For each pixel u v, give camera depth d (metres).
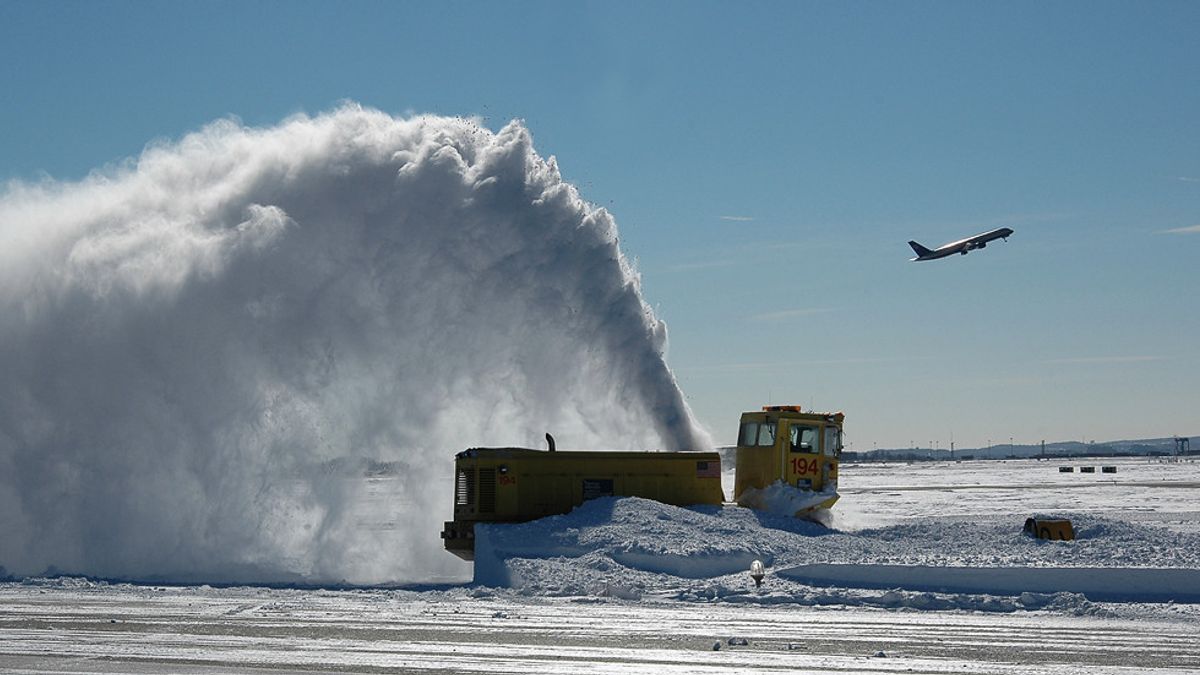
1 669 17.05
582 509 30.84
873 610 23.38
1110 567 24.61
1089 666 17.22
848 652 18.38
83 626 21.47
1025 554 27.45
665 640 19.56
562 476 32.00
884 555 27.88
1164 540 29.05
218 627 21.27
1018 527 31.23
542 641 19.47
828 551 28.16
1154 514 60.44
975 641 19.45
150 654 18.27
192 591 27.73
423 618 22.36
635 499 30.78
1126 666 17.23
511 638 19.80
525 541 28.88
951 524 32.16
